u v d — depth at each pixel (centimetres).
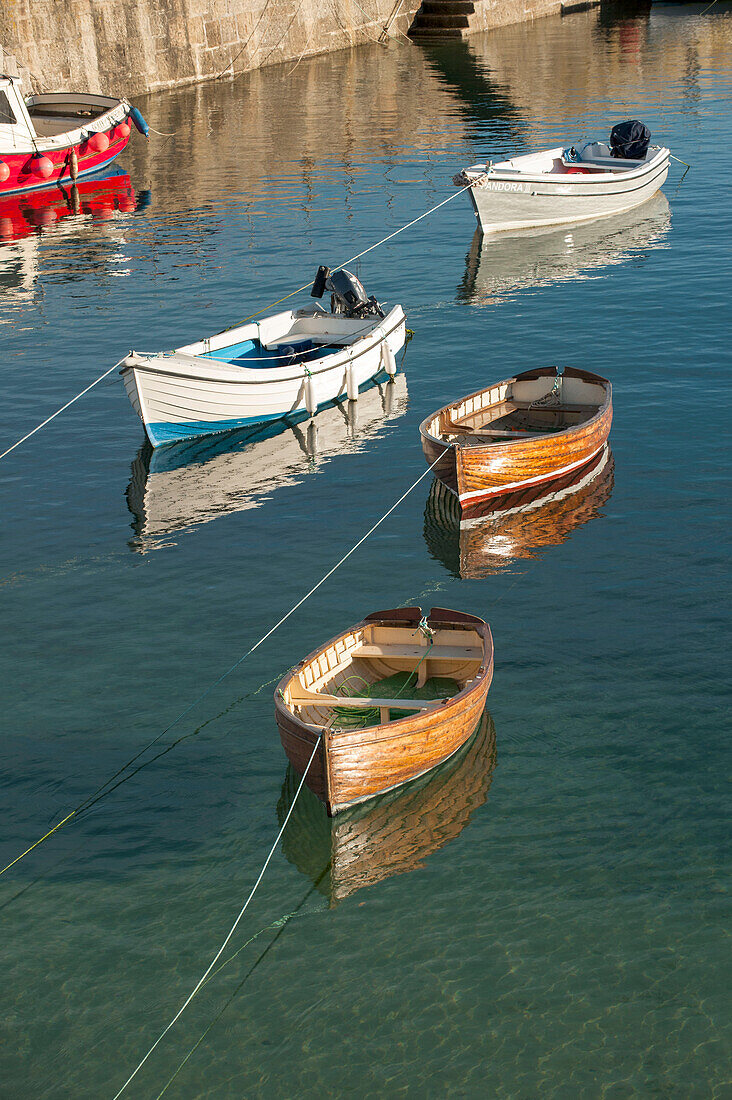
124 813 1189
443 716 1182
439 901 1058
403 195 3759
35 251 3328
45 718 1336
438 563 1641
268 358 2289
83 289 2973
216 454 2056
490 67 6075
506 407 2048
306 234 3391
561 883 1067
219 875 1105
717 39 6694
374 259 3153
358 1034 932
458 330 2605
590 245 3228
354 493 1881
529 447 1792
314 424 2177
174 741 1295
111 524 1798
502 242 3291
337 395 2258
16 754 1277
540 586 1562
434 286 2930
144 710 1346
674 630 1441
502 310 2723
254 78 5931
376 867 1102
